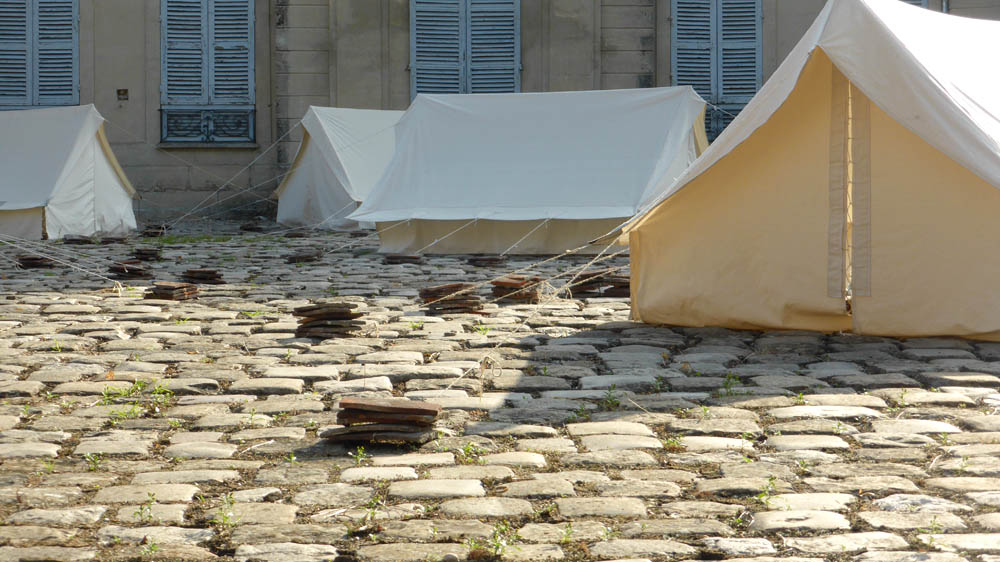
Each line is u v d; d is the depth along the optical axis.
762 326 7.05
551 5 22.39
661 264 7.40
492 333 7.17
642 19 22.41
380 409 4.41
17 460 4.16
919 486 3.73
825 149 6.82
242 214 22.70
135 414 4.93
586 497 3.64
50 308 8.54
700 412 4.86
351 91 22.17
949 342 6.51
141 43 22.66
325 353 6.48
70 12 22.62
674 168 13.75
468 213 13.64
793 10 22.67
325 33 22.20
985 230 6.49
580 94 14.31
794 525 3.33
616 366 5.98
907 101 6.47
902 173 6.64
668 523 3.37
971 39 7.59
